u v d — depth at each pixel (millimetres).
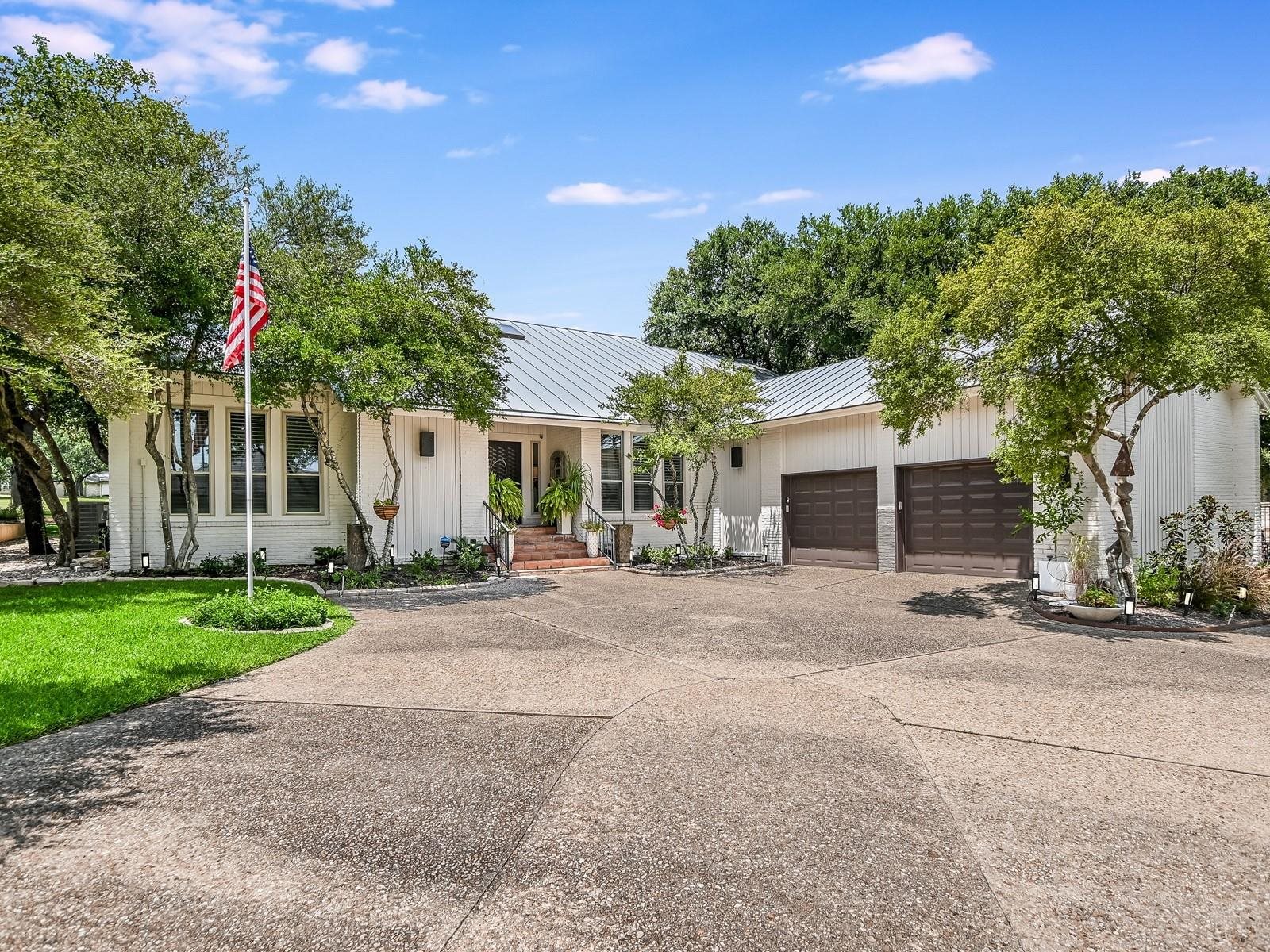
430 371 12000
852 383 17781
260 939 2730
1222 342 8195
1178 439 13727
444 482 16156
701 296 34531
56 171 11008
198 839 3545
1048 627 9602
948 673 7066
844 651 8047
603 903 3018
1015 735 5199
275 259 13312
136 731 5129
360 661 7414
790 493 18453
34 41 14102
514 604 11562
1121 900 3070
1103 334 8641
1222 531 11891
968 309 9578
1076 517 11281
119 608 9414
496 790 4156
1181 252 8484
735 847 3506
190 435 13570
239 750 4766
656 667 7238
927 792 4188
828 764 4602
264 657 7273
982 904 3029
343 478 13883
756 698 6121
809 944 2744
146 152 12523
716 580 15109
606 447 18406
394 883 3154
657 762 4617
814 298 30047
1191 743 5051
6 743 4809
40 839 3535
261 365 11719
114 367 10258
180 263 12211
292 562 15430
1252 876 3281
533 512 18766
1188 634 9156
